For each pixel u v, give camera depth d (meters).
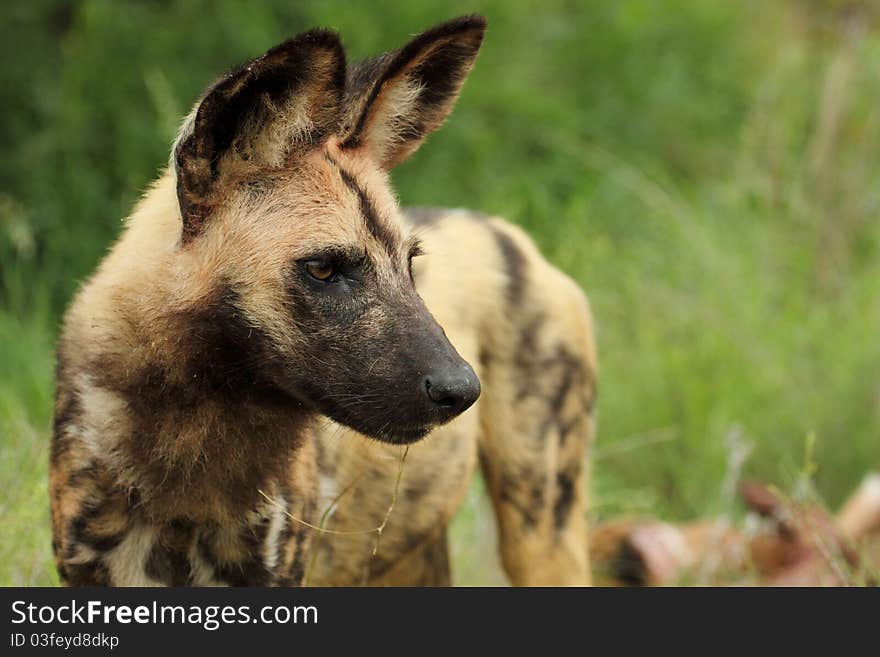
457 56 6.27
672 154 15.88
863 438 11.01
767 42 17.17
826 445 11.03
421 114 6.33
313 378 5.64
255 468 5.88
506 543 7.77
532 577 7.75
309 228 5.59
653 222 13.27
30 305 12.05
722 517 9.00
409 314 5.67
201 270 5.62
